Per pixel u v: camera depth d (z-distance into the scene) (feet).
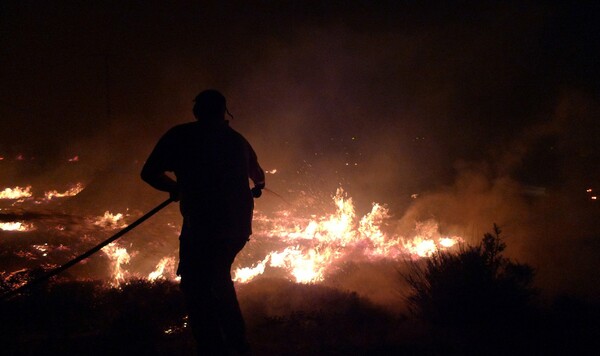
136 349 15.35
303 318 19.01
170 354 15.08
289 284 23.71
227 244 12.96
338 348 15.83
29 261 30.53
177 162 13.24
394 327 18.28
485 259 19.72
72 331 17.75
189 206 12.98
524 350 15.76
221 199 12.96
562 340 16.52
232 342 13.58
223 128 13.62
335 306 20.80
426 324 18.52
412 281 21.35
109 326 17.19
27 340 16.62
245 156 13.74
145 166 13.19
